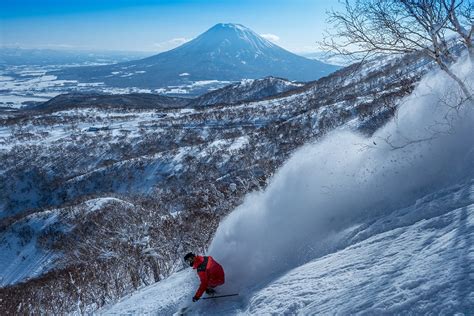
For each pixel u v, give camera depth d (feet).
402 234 17.62
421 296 11.03
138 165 411.54
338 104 351.25
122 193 364.79
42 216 289.12
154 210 173.88
